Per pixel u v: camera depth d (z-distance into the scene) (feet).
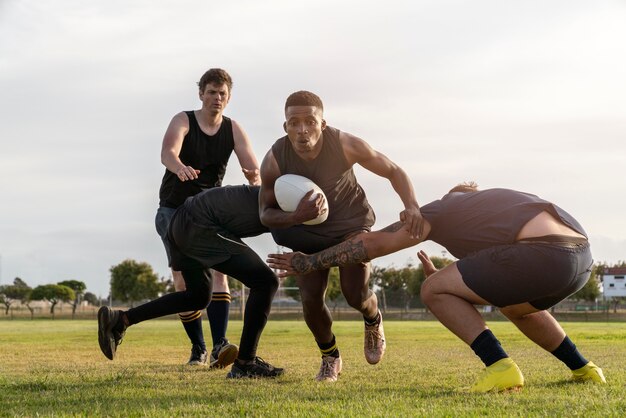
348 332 59.11
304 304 18.10
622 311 205.98
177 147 22.56
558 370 19.85
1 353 30.66
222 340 22.74
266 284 18.95
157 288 271.08
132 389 16.07
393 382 17.40
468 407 12.42
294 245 17.51
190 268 19.33
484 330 14.80
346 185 17.03
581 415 11.53
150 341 43.29
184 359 27.17
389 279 252.83
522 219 14.39
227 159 24.02
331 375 18.44
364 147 16.49
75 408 12.99
